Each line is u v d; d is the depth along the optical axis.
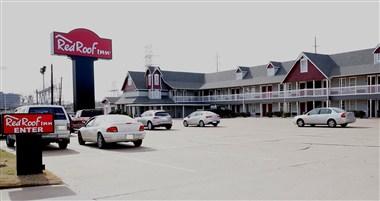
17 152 8.71
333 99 45.47
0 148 17.16
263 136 19.84
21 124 8.70
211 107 59.00
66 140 15.77
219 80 64.31
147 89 62.62
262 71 58.25
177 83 63.53
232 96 58.81
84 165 10.98
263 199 6.57
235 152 13.18
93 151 14.76
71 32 37.34
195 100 64.56
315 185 7.55
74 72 37.78
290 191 7.10
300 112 50.47
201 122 31.84
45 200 6.82
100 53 39.34
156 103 59.03
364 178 8.12
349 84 45.62
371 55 44.66
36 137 8.89
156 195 7.07
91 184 8.18
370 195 6.68
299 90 48.88
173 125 35.53
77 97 37.56
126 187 7.83
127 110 61.75
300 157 11.56
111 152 14.23
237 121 40.41
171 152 13.67
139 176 9.03
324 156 11.66
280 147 14.44
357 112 41.81
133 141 15.96
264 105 56.00
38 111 15.88
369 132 21.05
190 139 19.00
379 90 40.94
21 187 7.84
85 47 38.16
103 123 16.02
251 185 7.70
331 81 47.31
